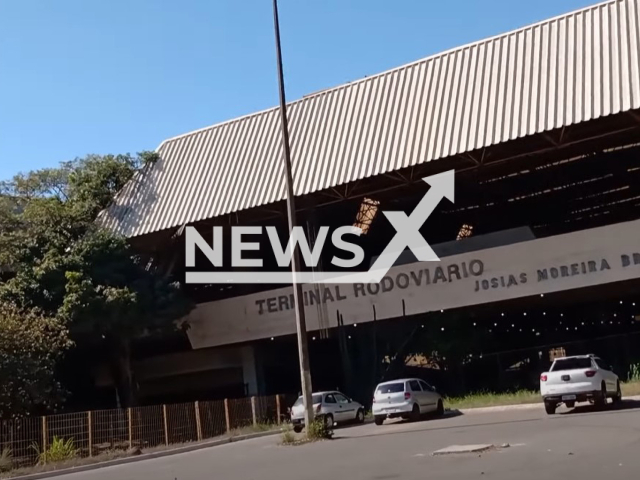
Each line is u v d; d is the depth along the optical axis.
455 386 39.75
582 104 30.47
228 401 31.92
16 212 40.69
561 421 20.38
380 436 21.91
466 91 34.00
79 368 38.50
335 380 46.03
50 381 29.91
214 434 30.30
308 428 22.52
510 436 17.52
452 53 35.34
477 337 39.97
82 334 34.41
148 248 41.72
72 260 35.25
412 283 37.38
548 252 34.31
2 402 27.19
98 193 42.81
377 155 34.88
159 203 40.81
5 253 35.97
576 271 33.88
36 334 29.16
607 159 36.91
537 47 32.97
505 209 43.00
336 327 39.06
